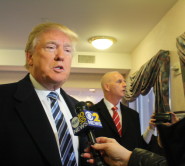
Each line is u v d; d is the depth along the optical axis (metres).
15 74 5.10
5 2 2.65
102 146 0.89
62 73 1.20
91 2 2.63
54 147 1.01
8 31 3.53
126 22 3.14
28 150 0.97
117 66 4.54
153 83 2.88
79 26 3.29
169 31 2.73
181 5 2.43
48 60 1.18
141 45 3.87
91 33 3.55
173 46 2.59
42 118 1.06
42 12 2.89
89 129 1.02
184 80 2.12
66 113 1.25
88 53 4.52
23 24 3.26
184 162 0.53
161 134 0.59
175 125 0.58
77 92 5.60
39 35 1.21
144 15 2.93
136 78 3.64
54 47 1.20
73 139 1.18
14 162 0.94
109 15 2.95
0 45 4.21
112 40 3.74
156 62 2.79
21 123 1.01
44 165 0.97
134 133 2.16
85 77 5.18
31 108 1.07
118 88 2.32
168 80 2.62
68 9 2.81
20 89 1.12
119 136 2.07
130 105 4.77
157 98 2.71
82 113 1.05
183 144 0.55
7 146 0.96
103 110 2.22
